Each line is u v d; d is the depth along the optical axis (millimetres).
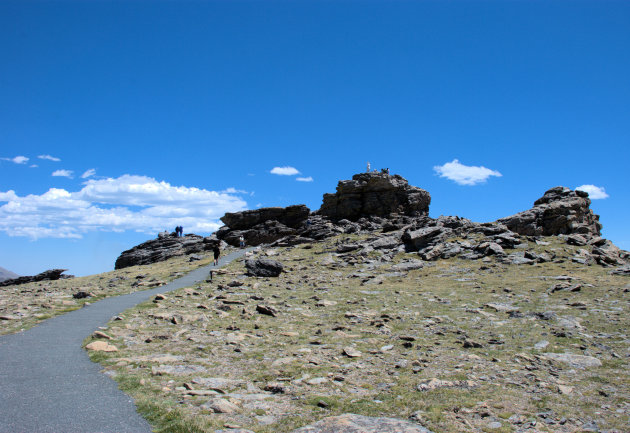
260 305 24844
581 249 43688
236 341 17625
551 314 22969
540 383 13078
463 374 13844
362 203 77875
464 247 46594
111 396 10859
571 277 33812
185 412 9836
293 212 78250
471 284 33969
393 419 9891
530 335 19391
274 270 40344
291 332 19734
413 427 9391
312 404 10969
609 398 12055
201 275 41719
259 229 74688
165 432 8781
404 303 27703
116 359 14242
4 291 39375
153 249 76312
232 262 49812
